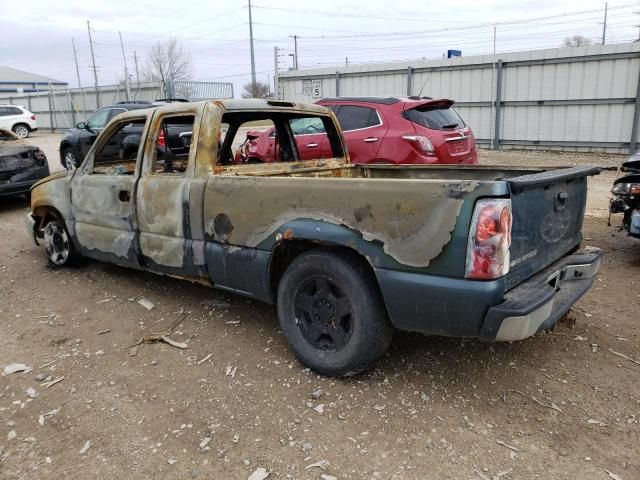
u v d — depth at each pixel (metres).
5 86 71.69
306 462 2.66
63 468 2.67
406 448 2.74
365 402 3.14
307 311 3.47
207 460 2.70
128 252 4.64
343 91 20.03
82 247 5.30
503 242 2.69
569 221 3.60
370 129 7.79
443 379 3.38
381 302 3.15
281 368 3.55
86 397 3.29
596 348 3.75
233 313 4.48
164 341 4.01
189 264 4.09
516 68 16.44
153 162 4.40
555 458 2.65
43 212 5.77
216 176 3.83
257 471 2.61
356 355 3.21
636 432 2.84
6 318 4.57
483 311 2.73
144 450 2.79
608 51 14.78
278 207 3.41
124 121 4.71
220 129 4.03
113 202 4.70
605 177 12.02
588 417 2.97
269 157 5.86
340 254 3.22
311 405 3.13
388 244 2.95
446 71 17.75
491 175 4.45
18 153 8.84
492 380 3.36
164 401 3.22
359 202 3.04
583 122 15.63
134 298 4.89
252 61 44.19
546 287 2.98
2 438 2.91
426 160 7.41
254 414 3.06
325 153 7.16
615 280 5.12
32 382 3.49
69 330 4.29
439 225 2.77
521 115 16.70
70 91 34.72
